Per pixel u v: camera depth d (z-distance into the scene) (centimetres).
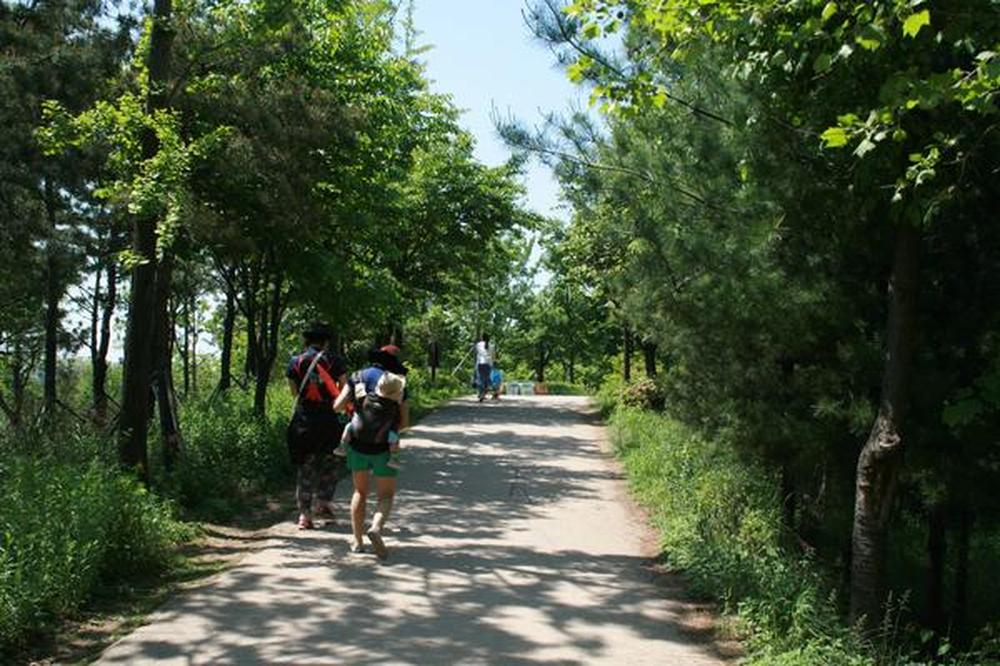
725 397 859
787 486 969
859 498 676
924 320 779
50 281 1709
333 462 996
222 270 1542
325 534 930
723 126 796
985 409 696
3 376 2289
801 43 624
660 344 900
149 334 1040
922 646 784
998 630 736
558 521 1027
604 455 1620
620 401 2133
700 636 635
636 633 635
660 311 842
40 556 643
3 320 2044
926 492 777
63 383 2259
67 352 2169
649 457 1329
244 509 1078
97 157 1394
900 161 658
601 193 845
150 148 1051
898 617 685
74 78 1370
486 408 2619
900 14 541
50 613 621
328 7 1399
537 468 1430
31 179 1423
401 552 852
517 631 629
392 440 832
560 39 776
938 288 778
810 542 1001
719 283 787
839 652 567
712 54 782
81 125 1057
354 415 845
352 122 1288
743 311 792
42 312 2031
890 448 654
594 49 779
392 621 641
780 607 654
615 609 690
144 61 1203
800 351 824
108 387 2214
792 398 846
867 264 793
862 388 803
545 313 5244
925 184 649
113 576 736
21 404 1730
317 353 966
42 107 1230
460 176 2247
